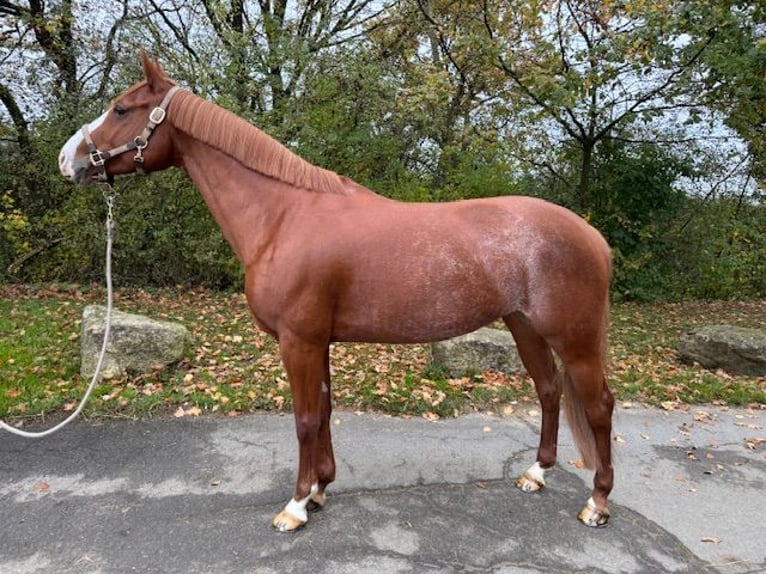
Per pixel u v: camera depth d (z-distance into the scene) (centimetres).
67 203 695
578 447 247
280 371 429
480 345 445
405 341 229
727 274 885
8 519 236
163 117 223
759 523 258
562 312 223
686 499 277
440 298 216
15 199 734
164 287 731
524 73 688
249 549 220
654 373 479
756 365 483
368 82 700
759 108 694
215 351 471
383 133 757
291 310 214
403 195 712
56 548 218
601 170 836
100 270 732
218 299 688
